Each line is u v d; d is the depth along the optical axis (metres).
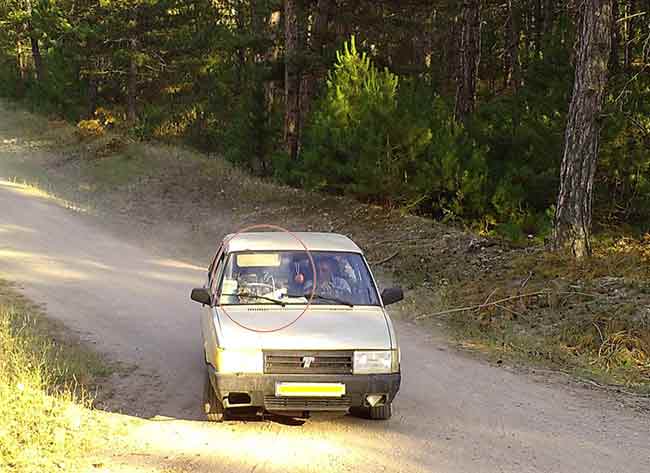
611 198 17.09
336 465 5.83
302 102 28.16
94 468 5.56
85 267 15.72
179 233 20.59
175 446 6.14
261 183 24.14
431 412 7.34
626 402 7.95
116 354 9.23
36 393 7.00
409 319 12.00
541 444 6.51
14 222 20.66
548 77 18.62
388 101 17.72
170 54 37.81
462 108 22.36
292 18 24.84
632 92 16.83
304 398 6.25
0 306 11.16
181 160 28.73
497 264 14.37
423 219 17.97
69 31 37.81
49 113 43.16
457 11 27.72
